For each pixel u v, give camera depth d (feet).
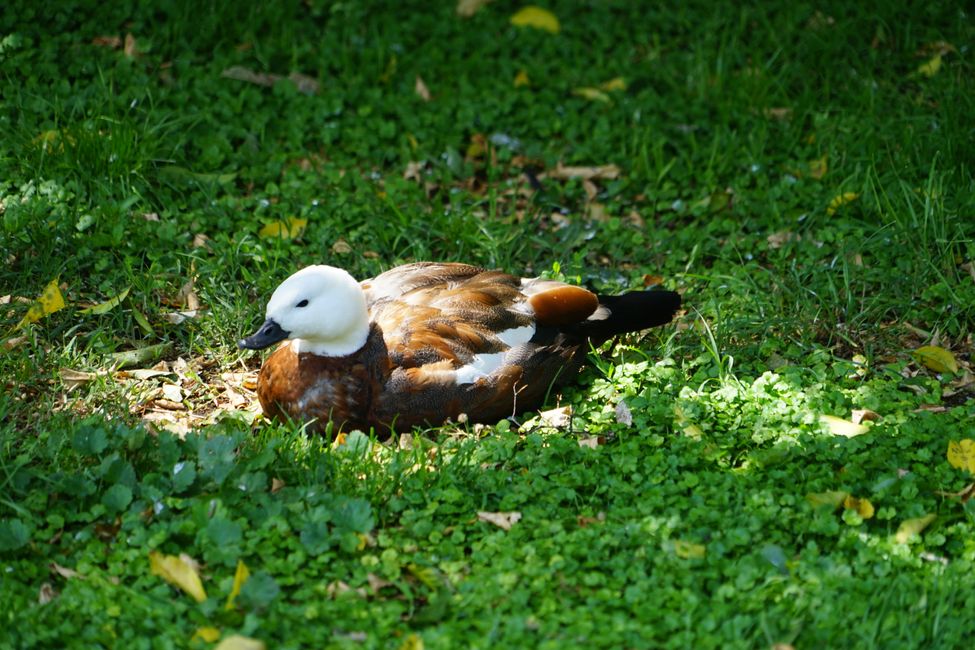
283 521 26.89
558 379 33.58
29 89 44.68
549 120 47.65
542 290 33.76
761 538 27.07
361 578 25.77
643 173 44.80
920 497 28.60
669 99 48.57
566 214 43.55
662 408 31.81
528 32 52.60
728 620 24.29
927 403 33.22
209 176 42.09
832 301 37.91
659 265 41.01
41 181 40.34
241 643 23.20
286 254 39.19
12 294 36.35
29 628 23.59
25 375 32.86
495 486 28.81
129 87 44.93
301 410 31.24
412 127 46.39
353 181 43.32
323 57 49.49
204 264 38.32
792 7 52.90
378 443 30.89
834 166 44.14
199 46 48.55
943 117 45.06
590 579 25.61
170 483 27.89
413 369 31.22
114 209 39.22
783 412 32.07
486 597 24.99
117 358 34.50
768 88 48.42
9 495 27.32
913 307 37.88
